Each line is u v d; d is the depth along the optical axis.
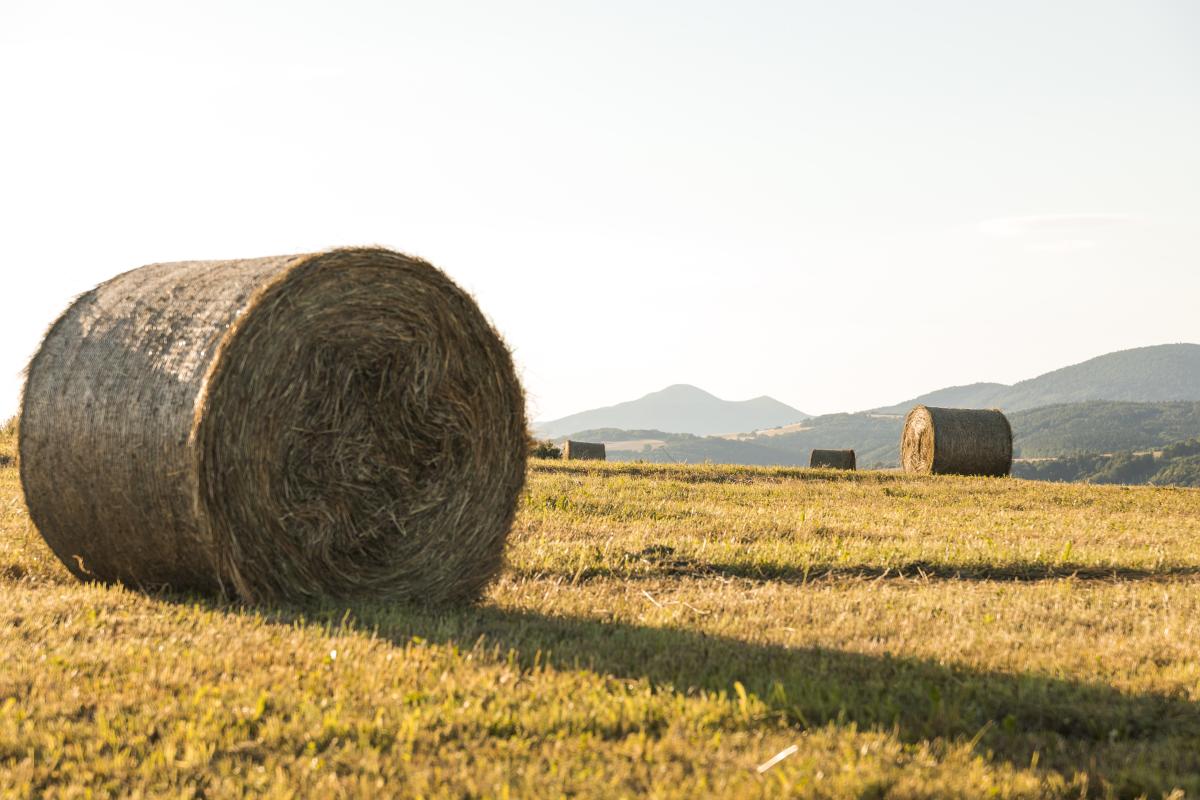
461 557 8.94
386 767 4.67
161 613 7.60
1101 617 8.62
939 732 5.49
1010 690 6.18
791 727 5.46
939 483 22.58
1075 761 5.18
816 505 17.30
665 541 11.98
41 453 8.61
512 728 5.26
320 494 8.29
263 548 8.01
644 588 9.67
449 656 6.52
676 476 21.64
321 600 8.20
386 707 5.43
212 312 8.13
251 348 7.91
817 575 10.72
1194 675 6.67
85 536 8.58
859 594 9.39
